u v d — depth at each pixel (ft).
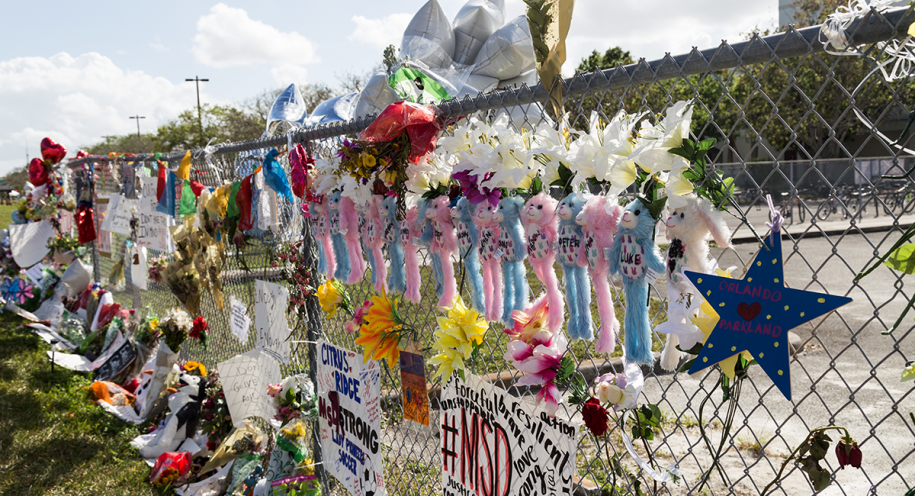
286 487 9.94
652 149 4.07
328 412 9.59
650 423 4.81
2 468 13.60
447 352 6.26
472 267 6.11
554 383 5.34
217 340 16.06
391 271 7.40
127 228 18.70
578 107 5.22
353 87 79.77
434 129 6.56
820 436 3.96
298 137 9.36
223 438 13.07
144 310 19.70
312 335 10.18
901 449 11.71
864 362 16.96
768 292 3.84
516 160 5.26
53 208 28.48
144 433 15.55
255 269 12.32
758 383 15.55
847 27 3.61
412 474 9.20
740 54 4.16
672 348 4.53
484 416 6.58
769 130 45.83
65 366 19.97
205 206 13.03
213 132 108.88
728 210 3.99
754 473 11.24
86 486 12.96
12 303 25.54
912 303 3.45
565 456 5.54
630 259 4.40
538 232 5.25
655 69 4.65
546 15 5.33
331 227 8.52
